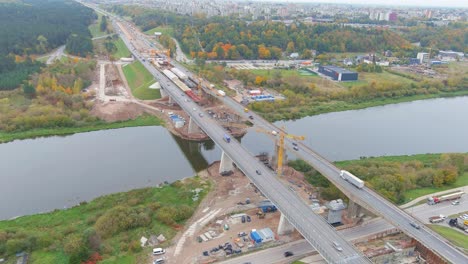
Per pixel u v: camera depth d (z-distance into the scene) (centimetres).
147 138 19912
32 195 13925
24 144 18562
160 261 10119
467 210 13200
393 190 13712
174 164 17088
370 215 12775
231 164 15875
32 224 11925
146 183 15150
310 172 15925
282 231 11588
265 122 18612
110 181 15188
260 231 11438
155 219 12225
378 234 11575
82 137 19738
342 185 12900
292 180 15100
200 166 17050
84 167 16312
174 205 13038
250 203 13450
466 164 16412
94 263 9931
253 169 13825
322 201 13675
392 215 11388
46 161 16750
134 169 16350
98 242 10519
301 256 10481
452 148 19625
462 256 9756
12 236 10856
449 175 14900
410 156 17900
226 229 11788
